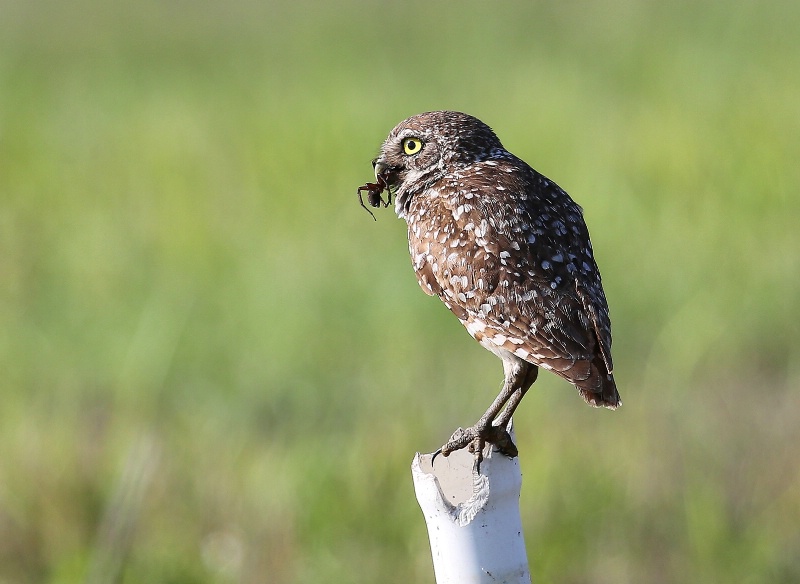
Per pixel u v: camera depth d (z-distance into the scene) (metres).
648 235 15.38
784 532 10.21
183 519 10.70
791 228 15.36
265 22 37.06
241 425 12.61
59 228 17.58
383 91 24.61
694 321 13.43
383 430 11.83
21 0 43.00
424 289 7.82
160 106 25.38
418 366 13.20
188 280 15.38
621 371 13.04
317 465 11.01
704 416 11.88
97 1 42.53
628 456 10.96
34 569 10.70
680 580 9.85
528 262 7.35
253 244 16.27
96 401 13.25
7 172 20.30
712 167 16.89
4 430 12.23
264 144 20.47
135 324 14.27
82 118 24.75
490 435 6.45
